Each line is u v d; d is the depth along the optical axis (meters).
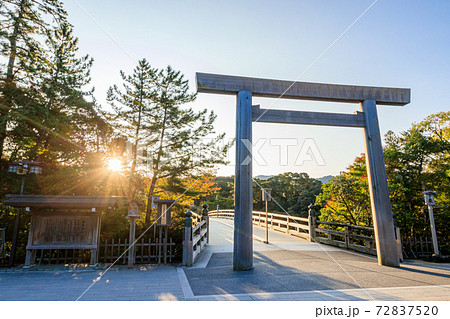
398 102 6.88
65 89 9.14
